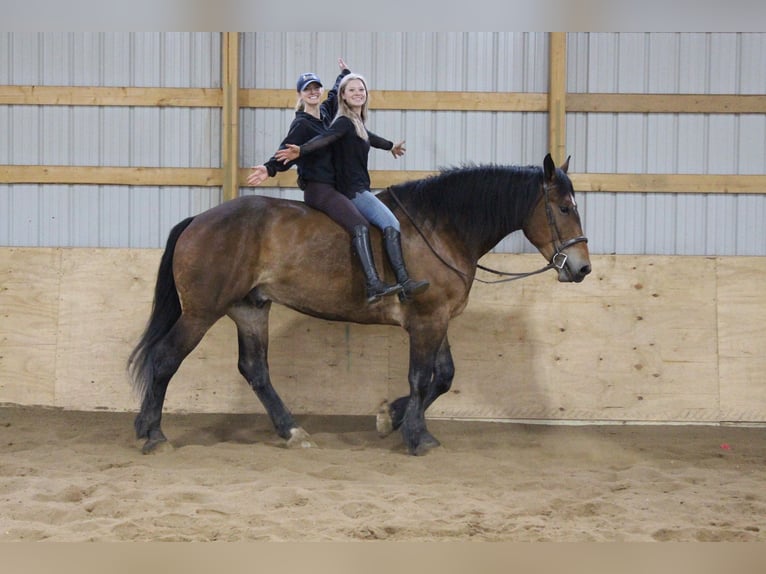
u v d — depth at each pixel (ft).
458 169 18.86
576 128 22.68
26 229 22.68
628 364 22.16
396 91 22.53
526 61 22.59
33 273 22.21
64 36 22.44
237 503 14.06
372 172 22.63
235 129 22.00
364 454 18.12
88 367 22.13
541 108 22.54
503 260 22.25
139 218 22.66
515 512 13.85
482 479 16.26
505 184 18.60
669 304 22.24
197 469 16.47
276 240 18.11
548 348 22.15
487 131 22.70
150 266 22.18
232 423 21.36
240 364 19.52
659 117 22.71
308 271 18.13
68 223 22.67
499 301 22.16
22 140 22.57
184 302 17.95
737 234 22.77
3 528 12.56
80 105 22.54
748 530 13.15
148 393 18.03
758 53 22.61
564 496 15.01
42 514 13.28
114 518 13.21
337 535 12.55
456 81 22.61
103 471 16.34
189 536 12.35
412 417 18.33
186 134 22.58
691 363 22.20
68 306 22.13
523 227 18.80
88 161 22.58
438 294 18.21
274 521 13.11
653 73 22.61
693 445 19.93
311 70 22.56
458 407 22.13
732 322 22.24
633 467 17.25
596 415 22.11
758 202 22.77
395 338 22.06
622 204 22.76
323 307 18.43
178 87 22.48
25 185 22.65
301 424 21.49
